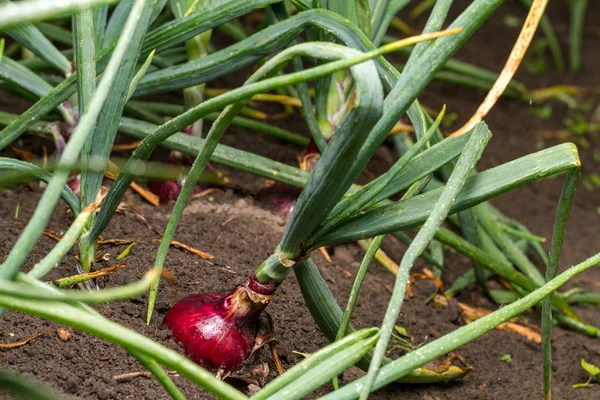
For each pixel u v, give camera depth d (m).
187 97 1.37
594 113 2.03
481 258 1.33
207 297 1.14
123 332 0.96
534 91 2.07
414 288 1.39
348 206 1.09
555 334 1.39
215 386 0.97
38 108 1.16
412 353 1.03
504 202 1.66
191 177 1.09
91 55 1.14
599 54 2.30
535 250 1.49
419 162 1.10
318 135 1.34
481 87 1.82
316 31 1.31
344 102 1.34
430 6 2.32
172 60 1.40
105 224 1.14
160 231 1.29
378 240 1.11
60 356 1.11
